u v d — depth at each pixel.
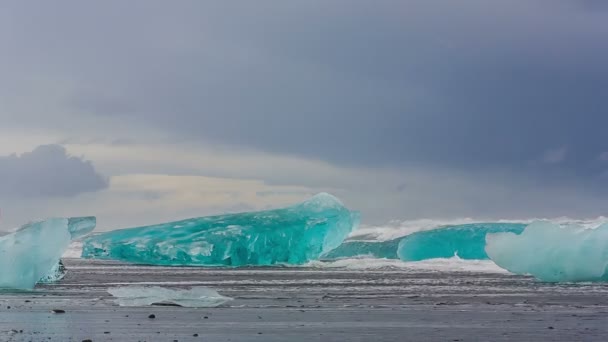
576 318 21.84
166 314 22.69
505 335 18.44
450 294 30.16
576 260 37.19
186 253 53.94
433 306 25.20
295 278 40.97
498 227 64.50
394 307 24.83
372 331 19.14
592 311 23.67
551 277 37.91
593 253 37.06
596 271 36.97
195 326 20.00
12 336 18.06
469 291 31.62
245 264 54.81
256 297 28.50
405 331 19.14
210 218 57.97
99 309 24.00
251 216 57.47
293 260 56.22
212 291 27.05
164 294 26.30
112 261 64.69
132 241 55.19
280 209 58.53
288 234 55.25
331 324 20.44
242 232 54.53
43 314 22.62
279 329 19.50
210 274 44.09
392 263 57.97
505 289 32.72
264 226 55.34
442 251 63.19
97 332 18.80
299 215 56.97
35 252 31.56
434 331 19.12
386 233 78.69
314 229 55.81
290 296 28.98
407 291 31.58
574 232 38.25
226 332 18.92
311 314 22.78
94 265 56.12
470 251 63.00
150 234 56.31
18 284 31.27
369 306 25.19
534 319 21.55
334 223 56.78
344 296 29.09
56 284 35.28
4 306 24.89
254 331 19.12
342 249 75.44
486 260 60.84
